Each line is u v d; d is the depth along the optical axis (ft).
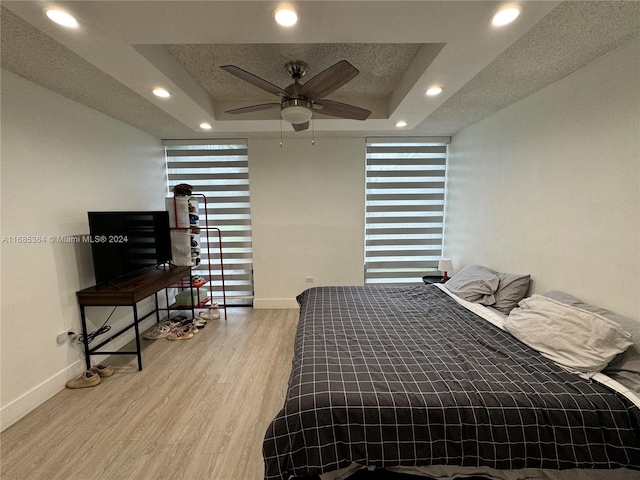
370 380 4.53
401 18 4.13
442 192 13.58
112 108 8.67
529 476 4.07
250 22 4.20
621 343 4.66
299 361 5.27
